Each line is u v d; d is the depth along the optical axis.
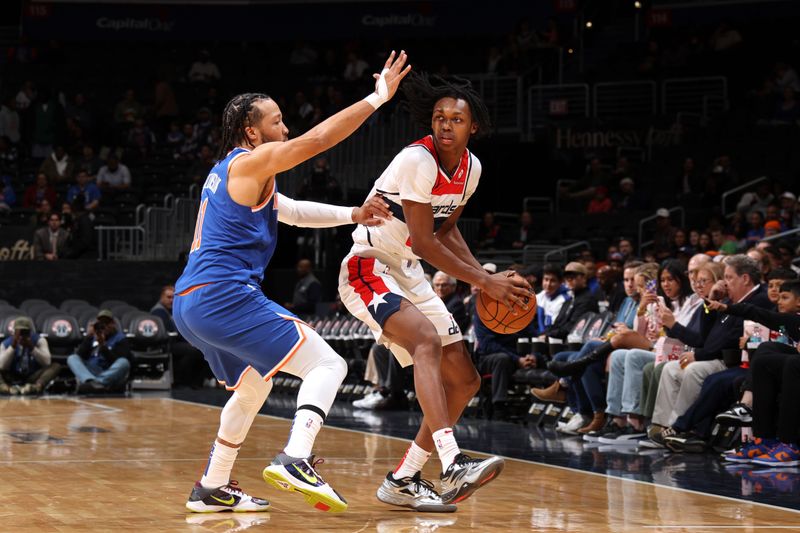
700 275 7.04
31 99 20.08
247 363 4.04
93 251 15.98
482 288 4.14
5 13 22.98
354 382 11.45
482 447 7.10
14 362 11.84
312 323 11.95
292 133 18.77
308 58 21.95
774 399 6.26
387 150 16.81
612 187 16.20
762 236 11.83
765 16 19.86
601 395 7.75
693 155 16.33
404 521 4.05
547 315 9.30
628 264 8.23
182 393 12.20
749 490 5.16
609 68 19.42
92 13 22.27
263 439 7.30
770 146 15.71
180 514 4.15
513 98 19.48
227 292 3.85
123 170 17.84
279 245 15.21
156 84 20.64
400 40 22.11
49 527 3.83
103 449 6.62
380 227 4.29
